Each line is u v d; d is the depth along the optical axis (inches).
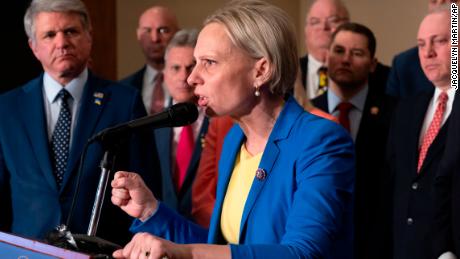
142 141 128.8
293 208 72.5
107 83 131.4
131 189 80.3
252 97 78.0
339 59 153.9
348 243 73.5
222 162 85.0
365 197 143.3
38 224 119.7
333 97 154.9
